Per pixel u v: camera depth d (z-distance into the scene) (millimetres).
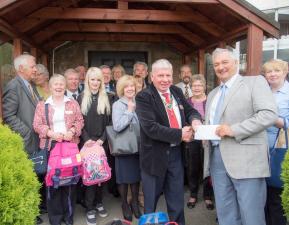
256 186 2633
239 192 2656
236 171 2613
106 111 3912
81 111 3826
